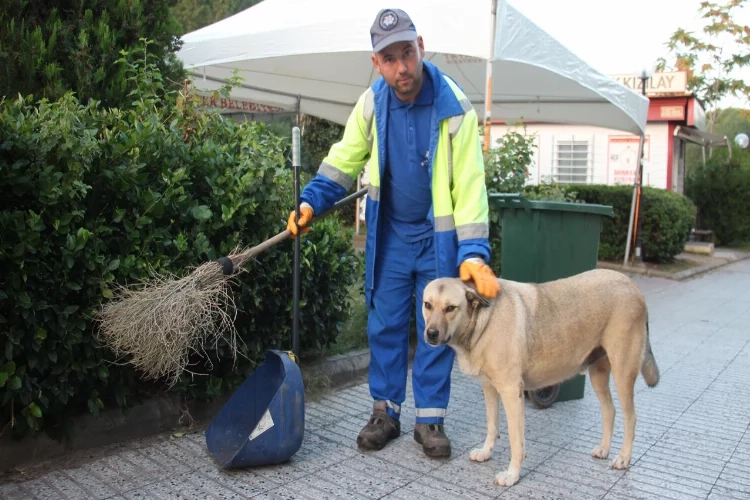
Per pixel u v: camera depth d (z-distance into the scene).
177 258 3.94
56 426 3.67
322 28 7.70
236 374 4.45
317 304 4.89
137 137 3.84
